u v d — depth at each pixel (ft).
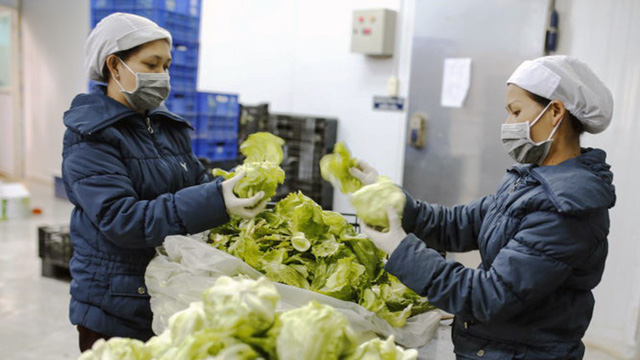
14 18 24.80
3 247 15.10
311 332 2.77
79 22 21.99
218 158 14.28
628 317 10.19
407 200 4.85
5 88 25.59
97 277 4.91
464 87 11.80
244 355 2.76
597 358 10.07
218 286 2.97
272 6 17.35
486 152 11.62
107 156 4.69
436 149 12.50
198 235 5.04
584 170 3.77
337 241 4.82
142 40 4.83
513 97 4.06
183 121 5.59
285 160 15.85
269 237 4.74
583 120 3.93
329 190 15.71
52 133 24.22
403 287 4.63
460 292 3.74
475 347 4.10
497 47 11.23
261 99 18.12
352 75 15.57
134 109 5.17
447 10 11.94
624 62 9.80
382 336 4.15
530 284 3.59
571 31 10.41
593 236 3.68
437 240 4.95
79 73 22.43
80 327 5.10
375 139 15.21
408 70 14.29
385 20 14.14
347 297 4.35
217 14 19.06
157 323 4.35
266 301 2.85
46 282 12.61
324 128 15.30
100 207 4.50
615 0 9.79
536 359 3.93
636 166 9.84
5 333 10.04
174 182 5.28
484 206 4.83
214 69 19.53
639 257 9.96
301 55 16.78
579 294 3.96
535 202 3.77
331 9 15.87
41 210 19.58
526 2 10.73
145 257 4.99
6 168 26.45
